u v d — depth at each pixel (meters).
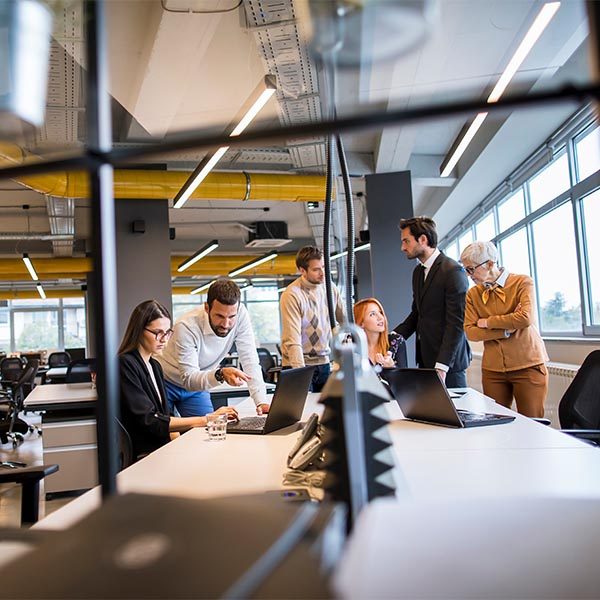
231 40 3.04
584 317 4.75
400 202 5.78
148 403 2.26
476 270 3.16
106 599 0.29
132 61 2.84
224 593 0.28
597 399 2.24
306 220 9.55
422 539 0.46
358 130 0.38
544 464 1.34
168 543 0.34
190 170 5.75
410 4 0.42
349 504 0.65
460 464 1.36
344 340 1.08
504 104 0.36
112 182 0.46
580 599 0.37
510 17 2.07
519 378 3.05
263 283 17.34
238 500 0.42
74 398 3.89
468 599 0.37
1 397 7.23
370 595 0.38
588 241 4.70
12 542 0.47
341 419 0.67
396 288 5.70
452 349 2.93
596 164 4.36
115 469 0.45
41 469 1.54
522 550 0.43
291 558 0.33
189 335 2.84
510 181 6.34
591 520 0.48
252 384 2.82
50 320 16.64
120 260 5.78
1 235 7.99
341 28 0.44
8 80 0.45
